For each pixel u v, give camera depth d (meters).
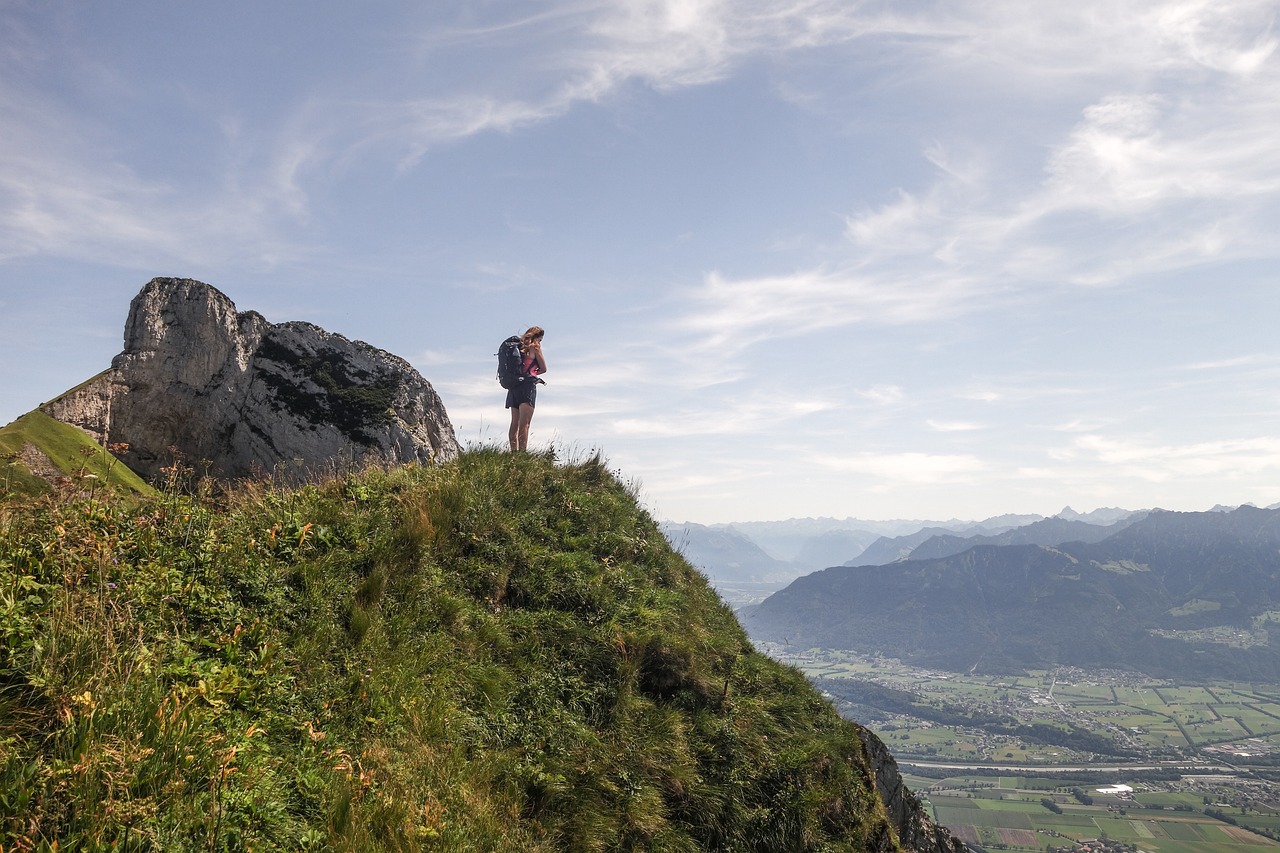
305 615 9.33
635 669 12.08
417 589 10.96
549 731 10.31
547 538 14.30
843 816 12.23
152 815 5.24
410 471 14.42
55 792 5.02
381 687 8.97
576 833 9.20
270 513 10.76
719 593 17.88
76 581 7.30
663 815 10.30
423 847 7.20
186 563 8.79
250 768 6.38
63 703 5.73
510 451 17.34
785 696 14.41
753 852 10.84
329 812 6.72
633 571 14.73
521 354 18.31
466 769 8.85
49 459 23.45
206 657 7.68
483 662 10.73
